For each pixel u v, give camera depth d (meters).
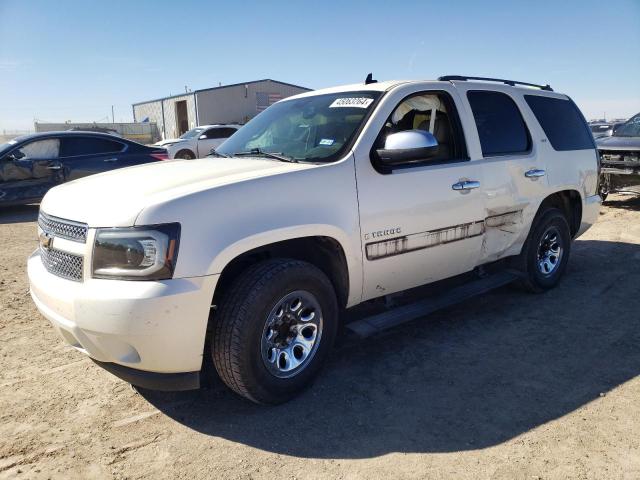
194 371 2.85
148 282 2.62
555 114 5.07
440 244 3.81
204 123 32.34
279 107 4.41
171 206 2.68
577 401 3.16
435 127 4.02
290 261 3.07
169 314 2.62
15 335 4.27
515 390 3.30
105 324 2.62
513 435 2.83
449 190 3.81
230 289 2.93
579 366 3.61
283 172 3.11
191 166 3.47
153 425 3.00
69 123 33.22
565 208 5.31
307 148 3.60
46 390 3.39
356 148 3.40
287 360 3.16
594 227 8.27
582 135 5.36
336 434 2.88
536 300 4.92
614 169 9.69
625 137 10.09
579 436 2.80
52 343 4.12
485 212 4.12
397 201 3.51
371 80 4.13
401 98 3.70
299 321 3.18
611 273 5.74
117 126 34.78
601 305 4.77
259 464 2.64
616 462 2.58
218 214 2.78
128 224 2.64
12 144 10.21
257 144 3.98
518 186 4.41
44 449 2.78
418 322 4.46
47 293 2.90
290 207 3.03
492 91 4.47
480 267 4.54
